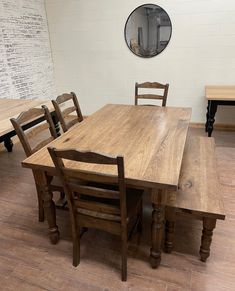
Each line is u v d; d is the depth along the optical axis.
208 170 1.80
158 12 3.60
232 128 3.88
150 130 1.88
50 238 1.78
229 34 3.45
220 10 3.36
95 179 1.24
